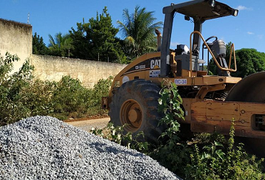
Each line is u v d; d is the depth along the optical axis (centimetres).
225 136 458
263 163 434
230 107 443
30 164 345
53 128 456
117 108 602
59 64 1253
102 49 2344
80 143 424
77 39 2433
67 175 333
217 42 559
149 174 351
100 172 350
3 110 795
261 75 430
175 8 552
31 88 962
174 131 477
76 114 1102
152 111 518
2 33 998
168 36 562
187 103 536
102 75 1472
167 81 525
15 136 394
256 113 421
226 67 554
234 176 365
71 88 1176
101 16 2422
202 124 472
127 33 2634
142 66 644
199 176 370
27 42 1109
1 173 322
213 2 507
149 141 518
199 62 566
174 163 434
